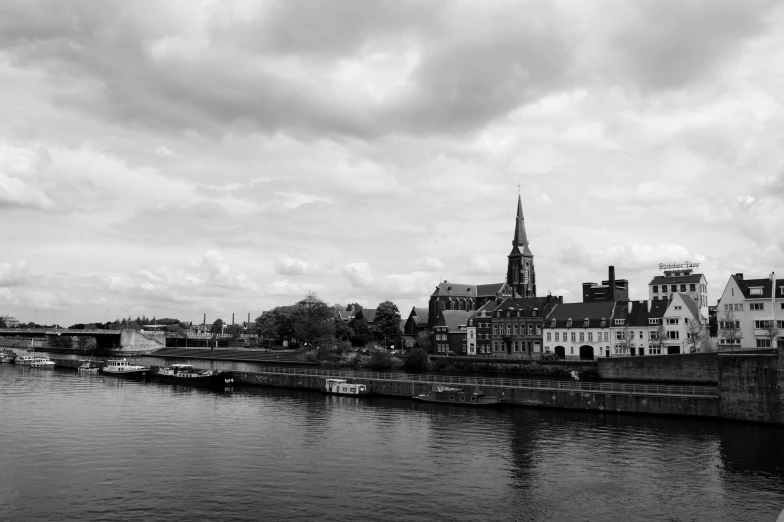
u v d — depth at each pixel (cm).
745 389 7944
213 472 6053
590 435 7531
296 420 8794
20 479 5850
